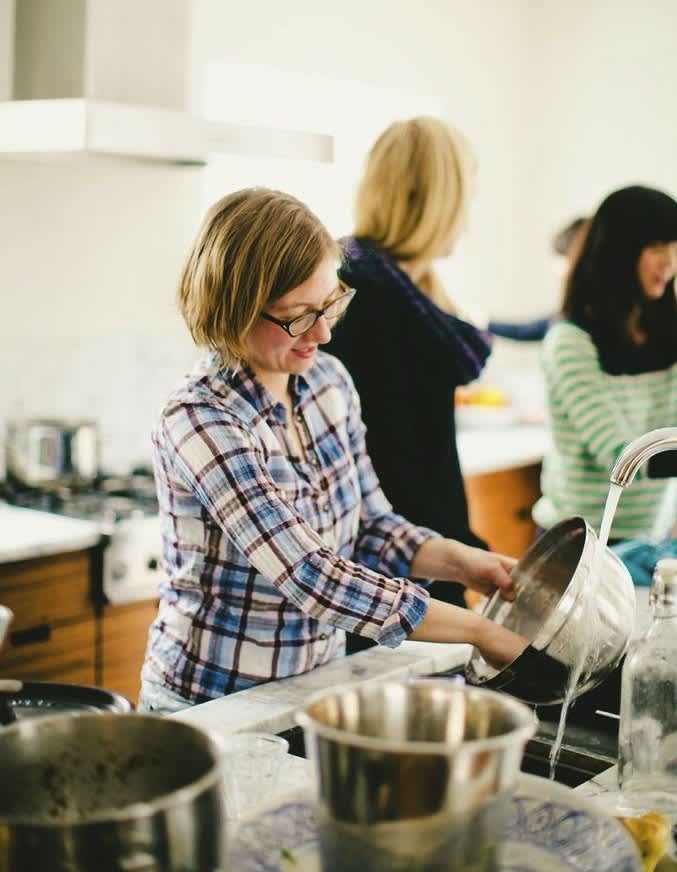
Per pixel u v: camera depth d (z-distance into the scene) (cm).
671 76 494
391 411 222
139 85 308
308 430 174
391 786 81
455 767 80
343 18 436
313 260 154
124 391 376
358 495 183
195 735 87
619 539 276
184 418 159
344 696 95
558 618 135
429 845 81
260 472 157
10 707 122
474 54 502
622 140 509
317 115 440
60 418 358
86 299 361
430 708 96
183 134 279
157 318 383
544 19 526
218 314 156
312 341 161
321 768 85
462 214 230
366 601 153
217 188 406
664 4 492
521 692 140
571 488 276
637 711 126
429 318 221
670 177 498
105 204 362
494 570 175
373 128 461
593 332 265
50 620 283
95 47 297
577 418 263
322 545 156
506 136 528
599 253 260
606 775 138
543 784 107
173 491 164
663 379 271
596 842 100
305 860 100
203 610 168
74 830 73
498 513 432
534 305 539
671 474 219
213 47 389
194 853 78
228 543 164
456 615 154
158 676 172
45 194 346
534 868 100
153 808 75
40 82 309
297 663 169
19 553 272
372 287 221
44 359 352
